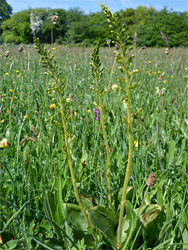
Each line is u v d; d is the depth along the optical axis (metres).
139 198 2.21
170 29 42.72
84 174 2.44
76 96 4.54
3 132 3.22
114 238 1.76
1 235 1.80
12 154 2.76
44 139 2.88
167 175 2.18
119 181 2.39
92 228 1.77
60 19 71.00
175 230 1.80
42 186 2.19
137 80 5.76
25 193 2.20
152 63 8.72
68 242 1.73
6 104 4.11
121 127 2.73
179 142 2.97
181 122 3.36
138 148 2.66
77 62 8.47
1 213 1.98
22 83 5.48
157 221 1.82
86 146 2.84
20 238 1.85
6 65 7.12
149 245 1.82
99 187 2.26
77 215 1.85
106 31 66.75
